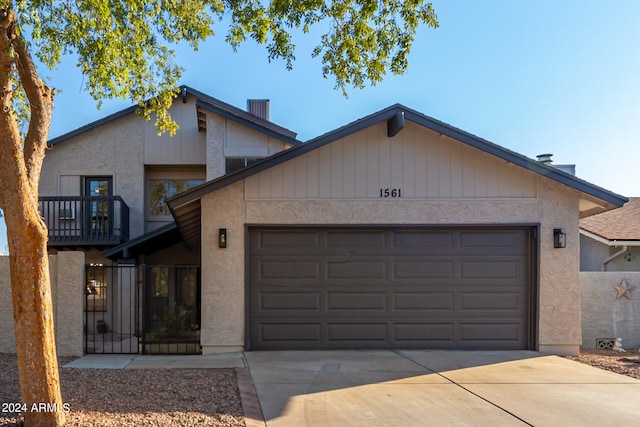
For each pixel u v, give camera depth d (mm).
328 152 9055
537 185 9141
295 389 6312
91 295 13930
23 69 4934
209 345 8695
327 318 8953
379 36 7020
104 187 15055
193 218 9922
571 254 9055
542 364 7906
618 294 10078
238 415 5234
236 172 8594
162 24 7805
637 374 7340
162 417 5066
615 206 8906
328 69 7512
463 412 5500
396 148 9125
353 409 5555
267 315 8898
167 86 8430
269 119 16609
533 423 5176
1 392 5891
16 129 4465
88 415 5043
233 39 7602
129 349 9586
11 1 4977
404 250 9109
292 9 7070
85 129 14602
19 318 4473
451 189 9109
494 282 9133
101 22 6844
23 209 4410
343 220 8984
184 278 12602
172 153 14891
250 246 8945
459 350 8977
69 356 8492
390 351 8820
